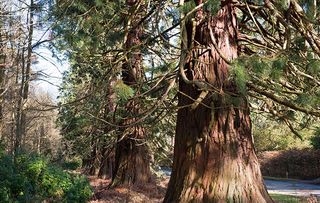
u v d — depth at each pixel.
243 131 6.77
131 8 8.97
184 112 7.05
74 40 8.80
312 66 5.26
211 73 6.83
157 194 13.20
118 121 10.59
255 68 4.91
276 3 6.09
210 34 6.68
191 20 6.90
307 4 6.31
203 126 6.75
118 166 14.26
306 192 21.94
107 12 9.03
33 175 9.93
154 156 15.88
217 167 6.59
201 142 6.73
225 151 6.62
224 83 6.68
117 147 14.45
